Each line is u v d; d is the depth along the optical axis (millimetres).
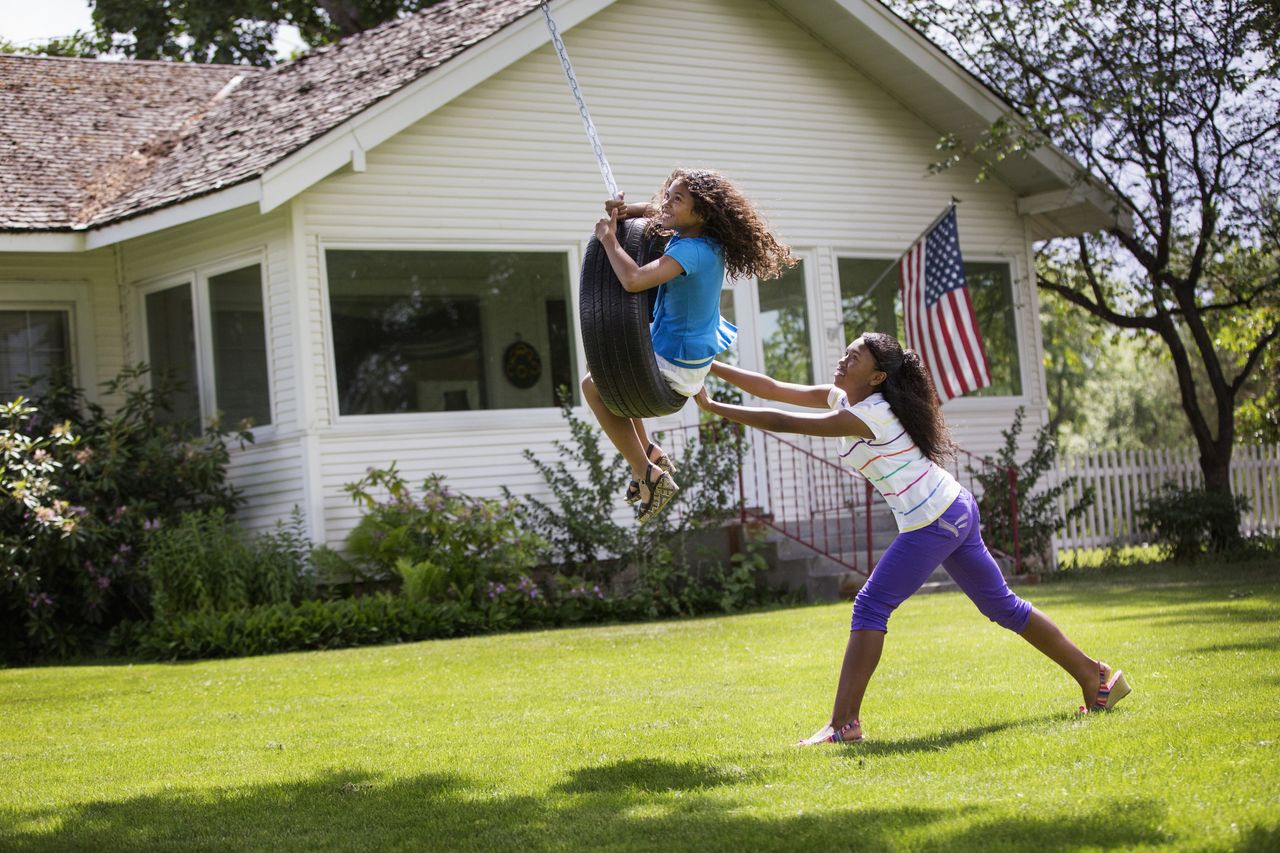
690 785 4703
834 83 15391
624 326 5090
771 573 13523
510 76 13555
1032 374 16484
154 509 12023
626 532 12836
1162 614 9242
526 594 12000
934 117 15859
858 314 15469
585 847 3947
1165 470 17156
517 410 13312
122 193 13906
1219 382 17062
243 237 12914
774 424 5398
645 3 14320
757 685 7215
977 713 5820
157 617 11039
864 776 4613
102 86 17016
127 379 13844
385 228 12852
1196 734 4871
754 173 14820
